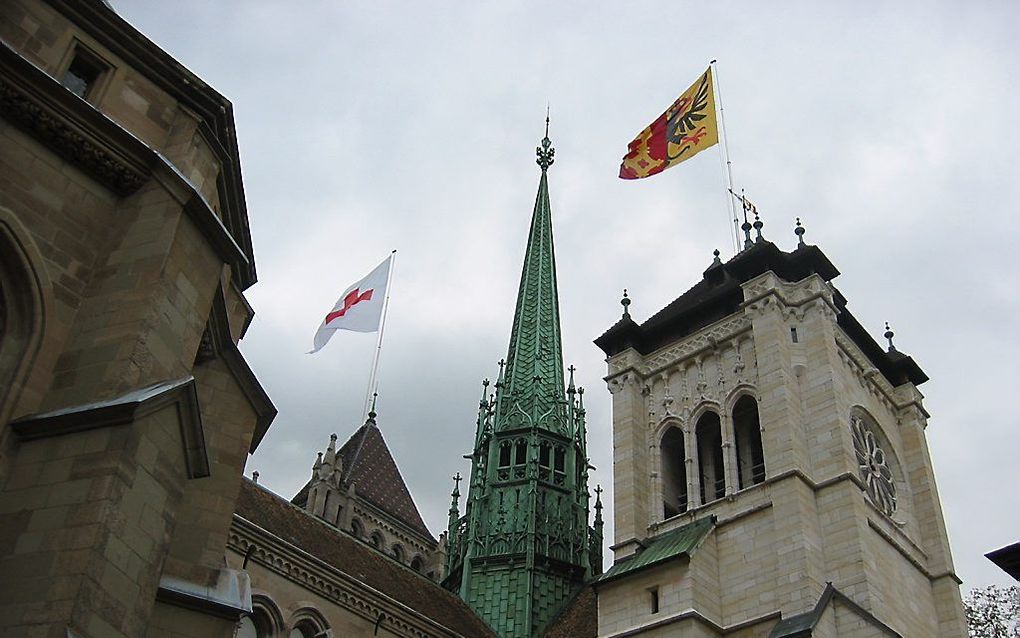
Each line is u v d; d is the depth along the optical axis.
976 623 53.56
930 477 52.41
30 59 22.20
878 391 54.31
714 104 57.72
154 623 21.88
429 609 47.94
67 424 18.33
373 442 91.06
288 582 39.34
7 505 17.64
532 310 75.06
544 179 89.50
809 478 45.62
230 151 26.58
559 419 66.75
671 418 54.22
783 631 39.75
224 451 25.89
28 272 19.80
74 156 21.70
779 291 52.16
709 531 45.97
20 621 16.14
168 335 20.77
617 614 44.78
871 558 42.62
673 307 59.97
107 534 17.12
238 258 23.62
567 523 61.66
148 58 24.42
